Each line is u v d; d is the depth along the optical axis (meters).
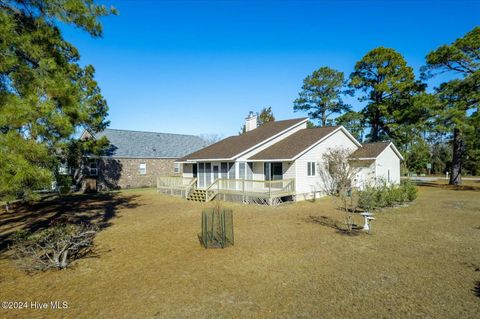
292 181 19.23
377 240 9.77
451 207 16.36
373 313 5.06
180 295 5.99
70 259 8.51
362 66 34.59
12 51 6.59
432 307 5.21
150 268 7.66
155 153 34.69
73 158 15.98
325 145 22.09
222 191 20.50
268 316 5.05
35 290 6.45
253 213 15.48
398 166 26.62
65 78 7.72
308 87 41.25
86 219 14.63
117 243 10.14
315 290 6.04
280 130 24.64
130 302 5.75
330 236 10.41
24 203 19.75
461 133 27.05
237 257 8.34
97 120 22.14
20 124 5.92
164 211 16.78
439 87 28.66
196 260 8.18
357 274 6.84
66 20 7.80
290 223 12.79
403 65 32.31
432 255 8.09
